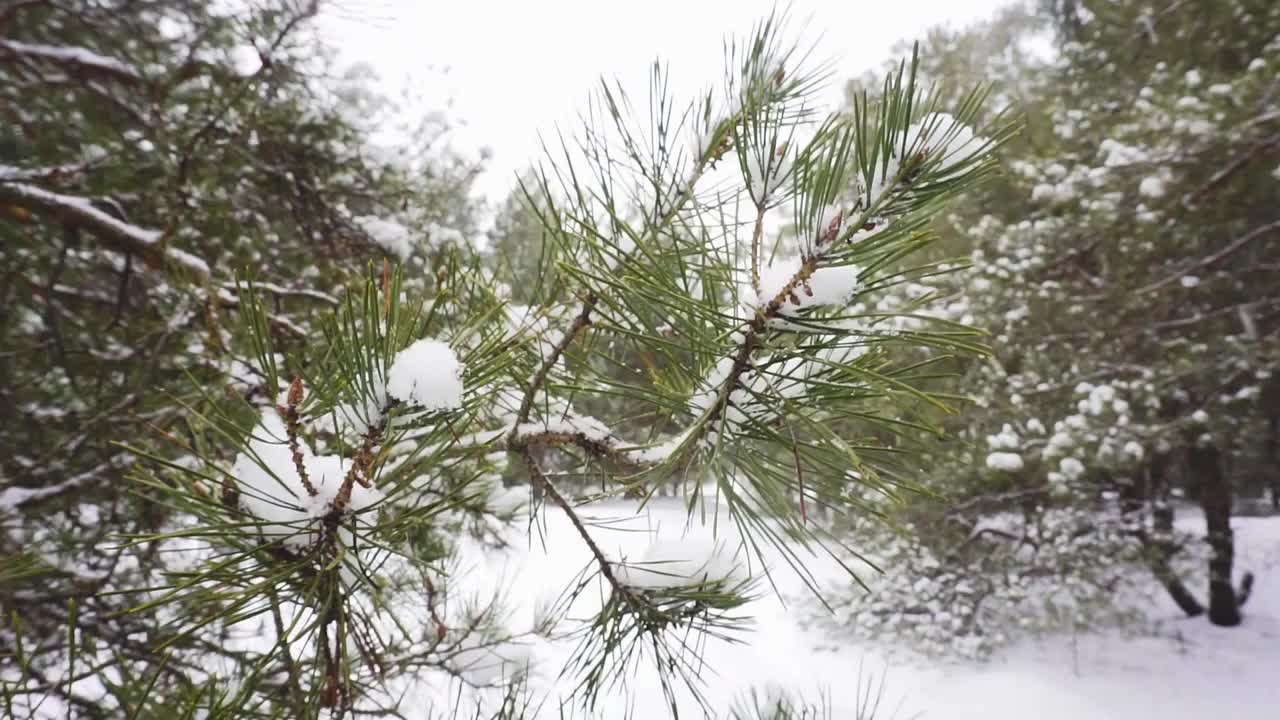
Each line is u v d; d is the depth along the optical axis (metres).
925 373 0.43
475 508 1.12
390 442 0.35
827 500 0.44
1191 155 2.11
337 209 1.92
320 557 0.35
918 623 3.51
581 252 0.53
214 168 1.45
